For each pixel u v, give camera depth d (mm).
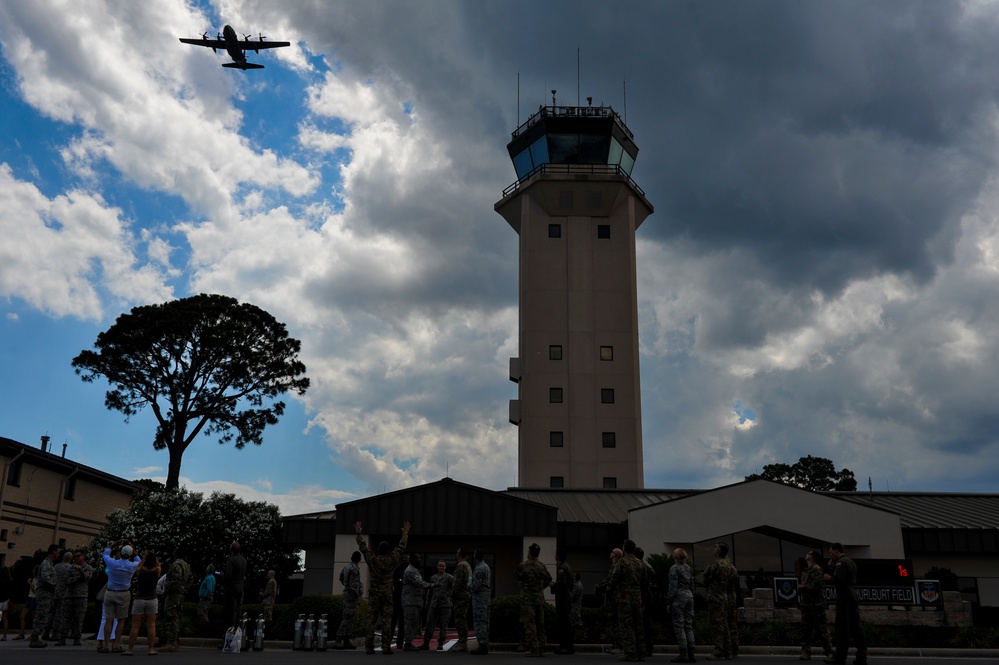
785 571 30344
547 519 28703
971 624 23203
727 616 17375
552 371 55344
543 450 53938
